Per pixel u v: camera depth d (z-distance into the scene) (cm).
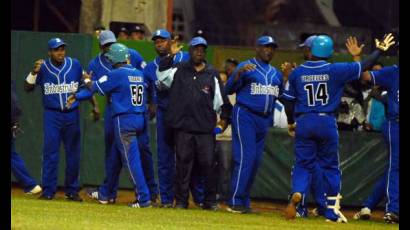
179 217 4266
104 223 3781
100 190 5000
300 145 4419
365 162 5584
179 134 4784
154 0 7212
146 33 7150
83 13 7169
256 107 4741
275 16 9331
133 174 4778
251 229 3881
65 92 5044
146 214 4328
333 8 8669
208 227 3866
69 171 5112
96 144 5812
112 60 4809
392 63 5659
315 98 4372
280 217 4600
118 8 7150
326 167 4472
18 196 5175
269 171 5662
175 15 9119
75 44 5841
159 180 4934
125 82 4762
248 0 9400
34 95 5881
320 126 4362
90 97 4872
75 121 5091
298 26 7331
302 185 4394
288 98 4478
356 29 6794
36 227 3475
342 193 5588
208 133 4797
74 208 4472
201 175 4959
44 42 5872
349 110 5581
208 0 9275
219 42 9238
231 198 4806
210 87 4778
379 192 4800
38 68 5053
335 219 4481
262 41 4769
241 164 4762
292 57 5866
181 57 5050
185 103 4756
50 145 5072
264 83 4741
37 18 7844
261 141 4812
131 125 4762
